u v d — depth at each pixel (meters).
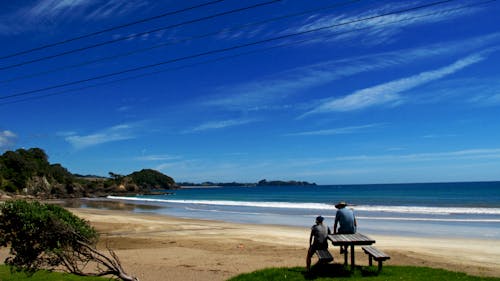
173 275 12.45
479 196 81.19
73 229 9.10
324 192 131.62
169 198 104.56
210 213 43.38
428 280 10.52
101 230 26.05
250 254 16.44
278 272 11.54
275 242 20.34
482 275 12.38
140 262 14.58
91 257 9.52
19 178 107.56
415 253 16.25
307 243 20.03
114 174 154.50
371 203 62.97
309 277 11.02
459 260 15.02
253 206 55.22
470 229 25.28
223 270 13.08
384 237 21.95
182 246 19.17
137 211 48.81
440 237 22.02
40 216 8.73
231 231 25.45
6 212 8.77
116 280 11.08
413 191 117.62
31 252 8.99
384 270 11.67
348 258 14.81
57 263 9.37
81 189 122.81
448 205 53.47
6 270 12.64
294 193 129.25
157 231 25.55
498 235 22.58
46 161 131.75
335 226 11.96
